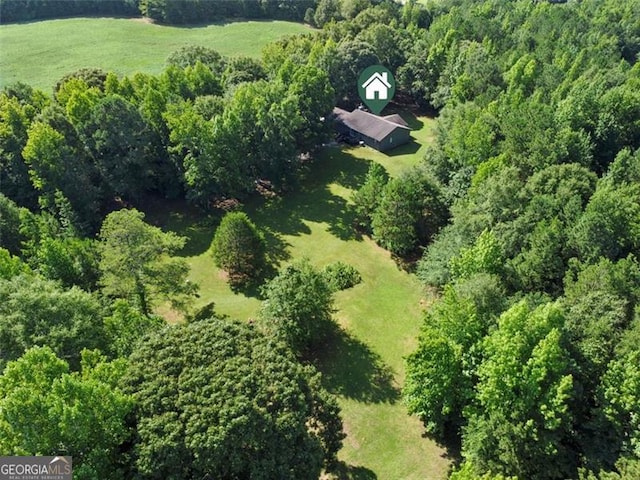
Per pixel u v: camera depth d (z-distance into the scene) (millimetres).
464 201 57500
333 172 84812
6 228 57125
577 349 35656
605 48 100875
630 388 31703
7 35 137375
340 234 69938
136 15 159375
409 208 63125
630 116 66750
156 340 33562
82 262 51562
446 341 37656
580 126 65875
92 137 68750
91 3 155750
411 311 55875
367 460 39781
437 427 39594
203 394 29734
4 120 68750
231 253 59750
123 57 127000
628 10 122000
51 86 108750
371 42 109250
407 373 41062
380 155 90438
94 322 40156
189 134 68312
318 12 147750
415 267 63219
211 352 32656
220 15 160000
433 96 103000
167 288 50812
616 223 45531
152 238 49094
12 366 28438
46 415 25547
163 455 27234
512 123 63531
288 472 28516
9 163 68062
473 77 87500
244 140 73438
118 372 31438
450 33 105062
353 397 45406
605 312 36906
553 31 106688
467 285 41562
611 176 54938
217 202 76812
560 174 51875
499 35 111250
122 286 48156
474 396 37125
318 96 83000
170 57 102062
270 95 77438
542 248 44469
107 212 73062
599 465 32094
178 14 152375
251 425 28500
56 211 65188
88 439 26859
